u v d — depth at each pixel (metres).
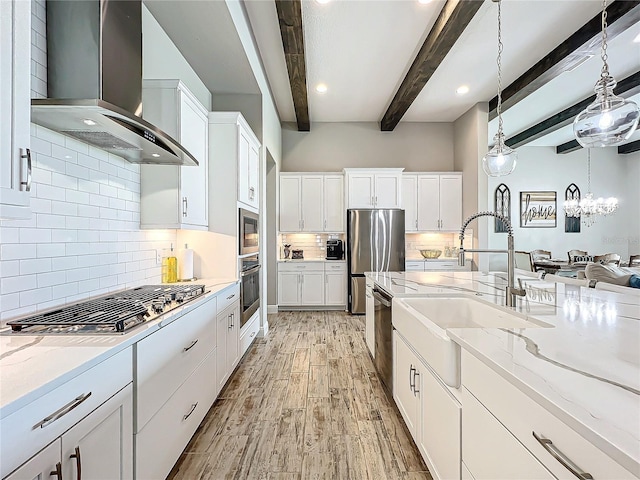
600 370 0.91
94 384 1.06
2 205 1.02
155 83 2.40
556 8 3.07
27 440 0.81
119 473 1.20
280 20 3.02
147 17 2.59
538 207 7.83
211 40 2.99
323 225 5.82
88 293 1.92
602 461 0.62
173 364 1.65
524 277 3.08
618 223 7.88
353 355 3.56
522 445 0.88
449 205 5.85
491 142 7.13
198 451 1.96
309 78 4.45
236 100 4.16
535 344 1.13
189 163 2.39
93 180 1.96
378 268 5.48
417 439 1.82
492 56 3.90
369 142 6.22
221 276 3.08
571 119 5.53
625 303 1.78
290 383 2.87
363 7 3.06
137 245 2.44
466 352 1.24
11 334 1.27
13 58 1.06
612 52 3.79
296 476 1.76
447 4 2.98
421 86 4.28
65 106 1.39
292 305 5.65
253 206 3.75
